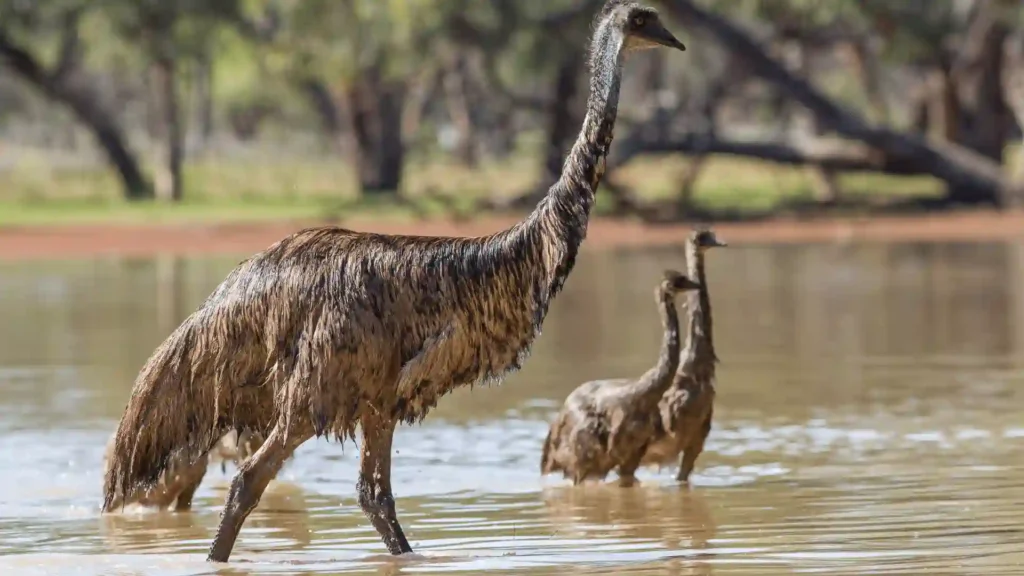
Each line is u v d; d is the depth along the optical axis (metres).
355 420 11.27
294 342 11.15
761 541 11.79
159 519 13.28
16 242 49.66
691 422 14.23
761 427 17.00
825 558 11.12
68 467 15.41
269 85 78.56
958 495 13.17
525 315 11.41
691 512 13.00
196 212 60.50
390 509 11.43
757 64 56.59
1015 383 19.84
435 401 11.41
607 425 14.27
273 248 11.44
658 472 14.86
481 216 56.31
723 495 13.67
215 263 42.22
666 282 14.23
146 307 30.88
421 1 57.50
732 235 50.47
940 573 10.55
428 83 81.50
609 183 56.22
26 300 32.75
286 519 13.12
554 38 60.88
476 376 11.43
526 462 15.45
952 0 64.12
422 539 12.15
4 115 100.12
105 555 11.80
